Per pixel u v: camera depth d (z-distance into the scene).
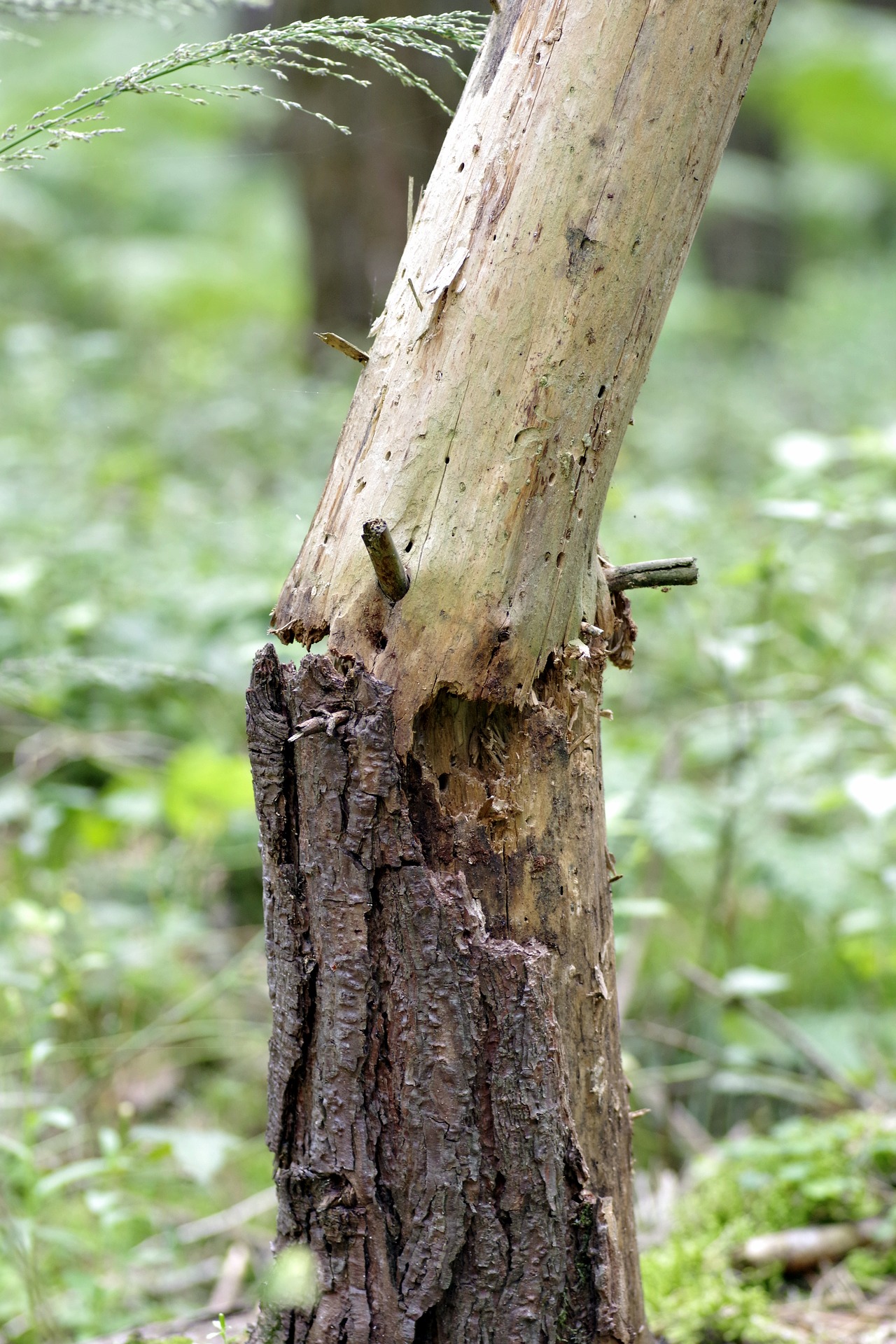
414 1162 1.10
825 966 2.74
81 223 8.03
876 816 1.85
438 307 1.06
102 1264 1.89
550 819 1.12
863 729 2.76
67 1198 2.12
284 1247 1.17
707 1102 2.48
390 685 1.06
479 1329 1.12
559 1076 1.12
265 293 7.02
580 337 1.05
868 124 8.08
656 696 3.18
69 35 7.13
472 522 1.06
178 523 3.29
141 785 2.68
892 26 8.45
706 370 5.72
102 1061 2.36
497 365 1.05
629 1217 1.23
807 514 2.16
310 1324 1.14
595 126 1.03
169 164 8.43
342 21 1.12
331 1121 1.11
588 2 1.04
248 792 2.39
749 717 2.56
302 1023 1.11
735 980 2.16
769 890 2.46
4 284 6.32
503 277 1.04
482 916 1.10
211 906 2.87
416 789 1.09
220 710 2.96
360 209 4.77
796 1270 1.78
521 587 1.07
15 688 2.09
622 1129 1.22
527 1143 1.10
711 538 2.93
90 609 2.42
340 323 4.92
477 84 1.10
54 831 2.57
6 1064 2.24
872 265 8.81
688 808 2.34
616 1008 1.22
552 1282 1.13
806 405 5.34
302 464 3.84
